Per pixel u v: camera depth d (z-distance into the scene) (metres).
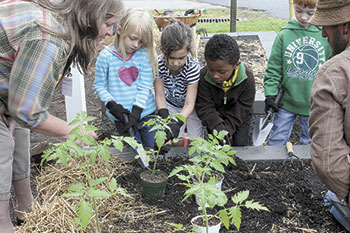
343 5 2.05
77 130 2.22
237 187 3.10
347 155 2.22
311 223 2.71
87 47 2.17
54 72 2.04
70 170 3.18
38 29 1.97
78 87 3.70
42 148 3.98
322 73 2.14
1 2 2.07
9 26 1.99
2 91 2.18
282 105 3.99
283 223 2.71
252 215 2.77
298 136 4.91
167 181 3.15
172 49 3.32
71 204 2.79
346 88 2.05
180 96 3.84
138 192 3.04
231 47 3.16
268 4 13.29
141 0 14.18
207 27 10.12
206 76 3.57
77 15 2.03
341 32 2.13
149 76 3.66
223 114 3.78
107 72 3.67
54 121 2.23
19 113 2.05
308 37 3.86
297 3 3.71
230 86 3.54
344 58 2.09
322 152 2.15
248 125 3.92
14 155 2.76
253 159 3.44
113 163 3.39
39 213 2.62
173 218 2.76
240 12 12.20
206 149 2.51
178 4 13.47
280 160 3.45
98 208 2.79
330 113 2.11
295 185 3.12
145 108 3.73
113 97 3.69
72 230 2.47
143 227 2.67
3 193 2.39
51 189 3.05
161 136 2.87
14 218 3.07
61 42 2.02
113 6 2.12
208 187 2.04
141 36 3.44
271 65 4.00
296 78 3.93
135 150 3.27
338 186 2.19
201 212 2.81
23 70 1.99
